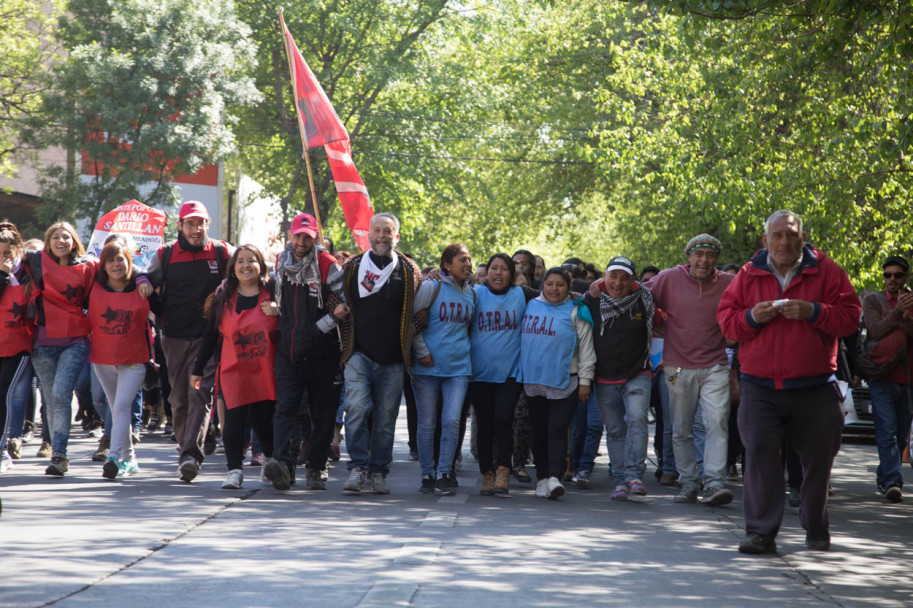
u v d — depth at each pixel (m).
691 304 16.11
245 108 69.31
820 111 31.30
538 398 16.48
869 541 13.45
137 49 53.38
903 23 20.75
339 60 68.88
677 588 10.28
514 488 17.94
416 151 69.25
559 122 68.56
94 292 16.69
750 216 35.78
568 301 16.55
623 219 68.69
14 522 12.66
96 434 24.16
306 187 69.00
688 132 40.25
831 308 11.98
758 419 12.35
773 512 12.30
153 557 10.91
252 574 10.26
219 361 16.25
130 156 52.25
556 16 67.00
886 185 32.44
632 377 16.66
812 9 23.45
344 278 15.73
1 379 17.14
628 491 16.70
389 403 16.02
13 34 59.25
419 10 67.44
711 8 21.42
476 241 76.50
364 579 10.17
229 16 56.06
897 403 18.48
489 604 9.35
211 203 56.94
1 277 16.70
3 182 68.50
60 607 8.84
